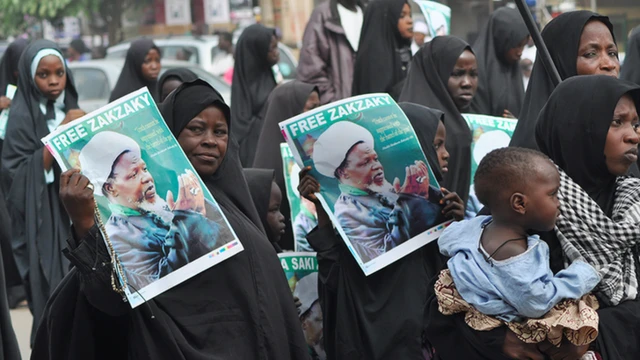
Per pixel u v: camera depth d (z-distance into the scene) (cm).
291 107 682
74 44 2112
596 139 338
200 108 384
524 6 425
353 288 448
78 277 367
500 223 319
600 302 329
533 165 312
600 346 321
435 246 450
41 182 672
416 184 436
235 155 409
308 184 440
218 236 371
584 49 445
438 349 337
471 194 554
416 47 1027
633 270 330
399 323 438
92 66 1320
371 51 783
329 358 465
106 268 352
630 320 325
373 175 436
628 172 388
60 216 677
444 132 470
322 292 472
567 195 331
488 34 759
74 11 2791
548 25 461
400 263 444
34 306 665
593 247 326
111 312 360
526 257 309
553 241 332
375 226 436
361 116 436
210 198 374
